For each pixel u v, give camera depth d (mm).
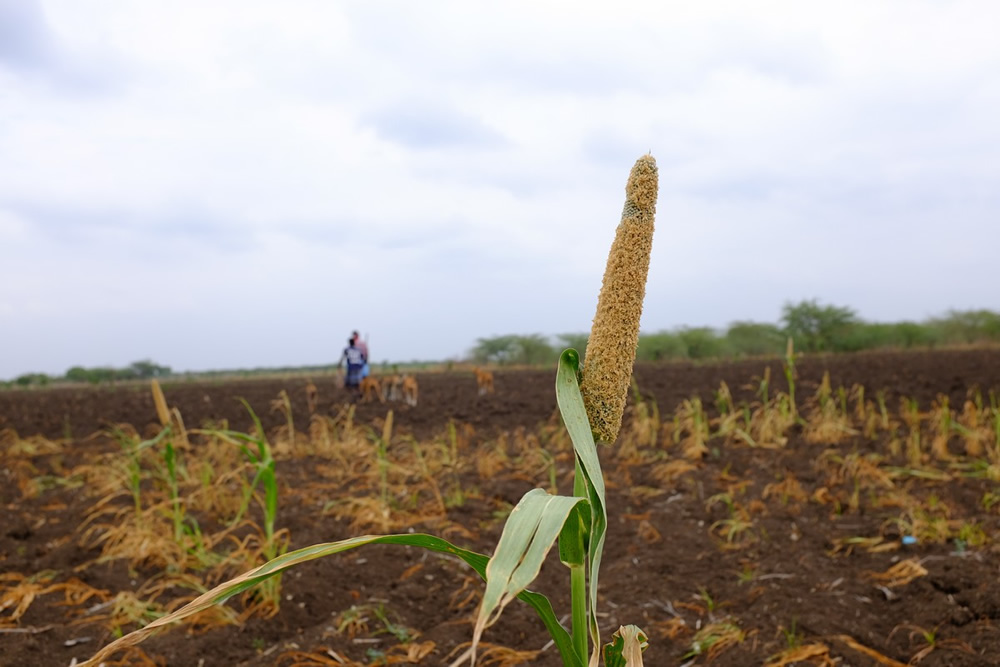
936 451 8719
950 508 6289
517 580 1295
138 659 3971
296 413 15242
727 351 30172
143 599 4863
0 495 8227
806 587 4801
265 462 4660
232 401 17438
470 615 4711
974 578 4617
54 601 4824
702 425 9906
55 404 17500
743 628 4238
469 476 8695
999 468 7418
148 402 17406
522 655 4020
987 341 27781
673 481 7883
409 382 15789
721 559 5500
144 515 6039
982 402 11969
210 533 6273
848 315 29375
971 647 3795
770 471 8102
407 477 8625
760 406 12906
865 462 7664
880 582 4898
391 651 4148
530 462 9070
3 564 5441
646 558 5605
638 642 1723
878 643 4023
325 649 4109
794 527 6125
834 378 15508
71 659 4016
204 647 4141
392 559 5625
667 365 24344
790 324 30484
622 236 1697
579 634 1700
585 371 1720
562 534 1682
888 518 6145
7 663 3863
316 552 1605
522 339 35188
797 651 3797
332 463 9867
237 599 4836
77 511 7234
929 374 15266
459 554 1668
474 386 20016
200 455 9891
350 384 18438
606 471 8625
